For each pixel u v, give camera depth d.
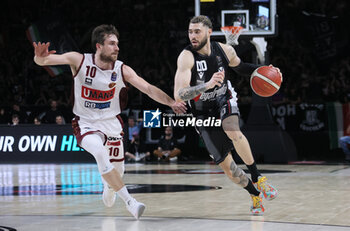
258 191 7.61
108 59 7.18
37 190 11.23
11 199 9.70
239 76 24.94
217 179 13.12
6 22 32.66
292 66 26.05
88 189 11.37
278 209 8.04
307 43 27.44
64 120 22.42
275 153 18.61
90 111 7.37
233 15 18.19
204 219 7.18
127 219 7.25
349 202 8.77
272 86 7.76
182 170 16.20
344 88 24.14
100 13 31.78
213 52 7.76
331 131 20.88
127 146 20.94
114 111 7.50
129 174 14.89
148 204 8.77
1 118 23.14
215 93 7.72
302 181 12.34
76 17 32.09
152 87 7.30
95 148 7.03
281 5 28.17
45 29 28.64
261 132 18.75
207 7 18.45
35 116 23.05
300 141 21.25
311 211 7.80
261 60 18.55
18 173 15.66
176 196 9.83
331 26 27.03
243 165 17.61
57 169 17.11
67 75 28.03
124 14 31.38
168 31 30.03
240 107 21.75
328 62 26.91
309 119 21.14
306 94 24.75
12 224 6.88
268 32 17.89
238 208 8.23
